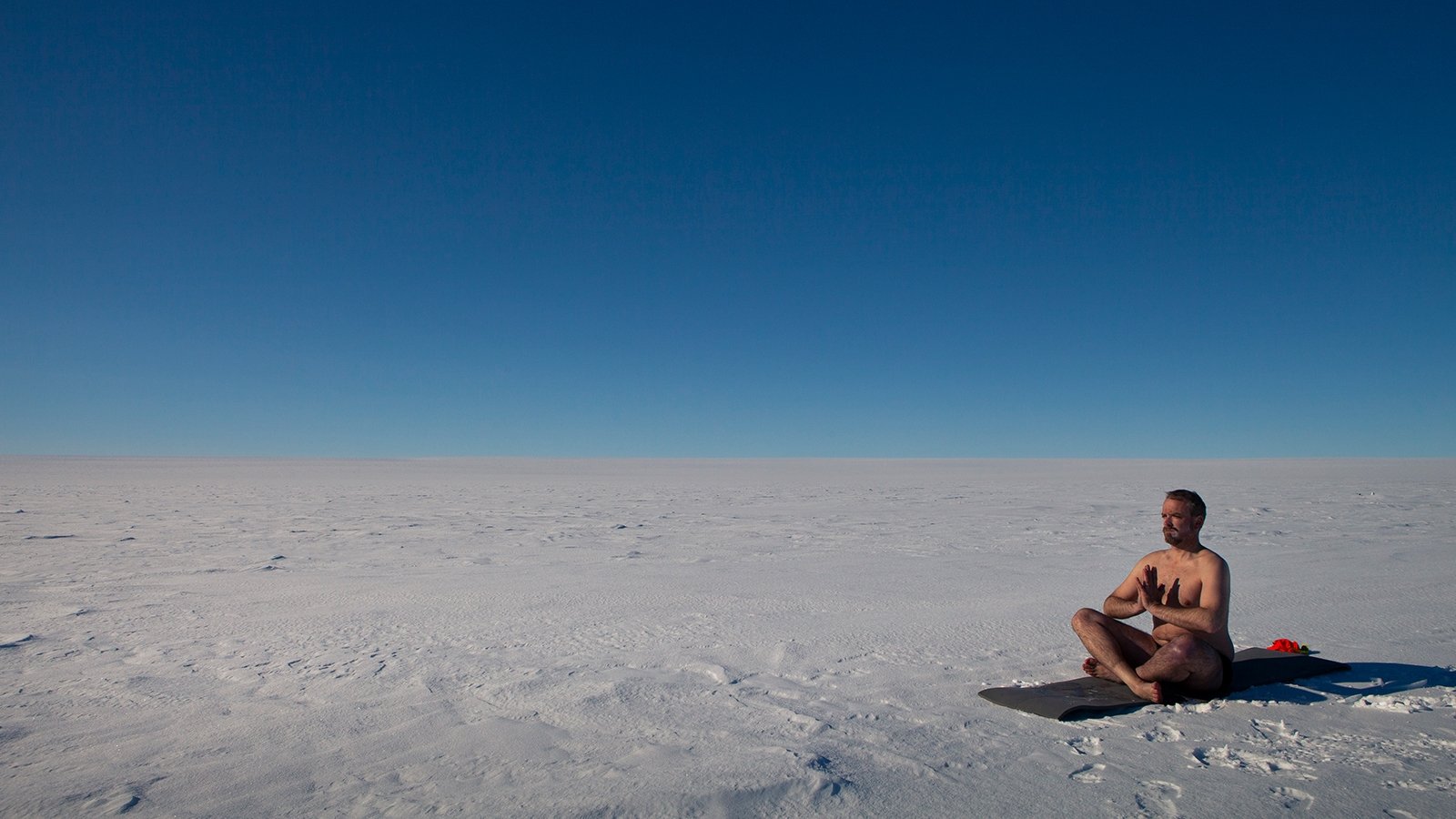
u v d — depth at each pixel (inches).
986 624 213.2
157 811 95.0
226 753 116.3
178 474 1497.3
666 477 1494.8
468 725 128.1
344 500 808.3
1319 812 91.5
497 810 93.5
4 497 830.5
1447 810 91.7
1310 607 234.1
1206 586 139.4
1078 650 182.4
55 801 98.3
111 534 474.0
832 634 201.2
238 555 377.1
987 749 114.3
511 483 1224.8
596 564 343.6
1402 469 1659.7
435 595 266.1
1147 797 96.3
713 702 141.1
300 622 222.2
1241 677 148.6
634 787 100.0
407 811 93.6
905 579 297.9
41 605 249.8
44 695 149.1
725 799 96.1
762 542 429.7
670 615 229.1
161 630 211.6
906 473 1642.5
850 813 92.5
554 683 154.8
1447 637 192.4
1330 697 138.6
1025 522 549.3
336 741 121.3
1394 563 328.5
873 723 127.2
